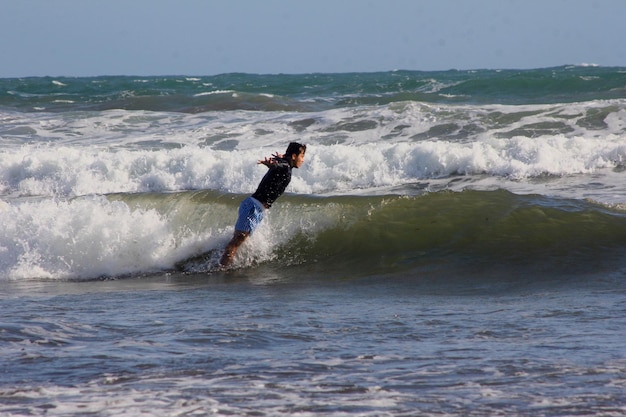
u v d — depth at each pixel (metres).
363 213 37.84
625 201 39.75
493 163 48.50
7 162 52.28
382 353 18.73
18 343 20.22
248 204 35.69
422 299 27.45
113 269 36.19
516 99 100.44
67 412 13.79
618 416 13.21
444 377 16.17
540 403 14.06
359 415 13.41
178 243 37.44
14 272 36.06
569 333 20.53
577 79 108.25
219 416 13.43
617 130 56.28
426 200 38.88
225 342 20.20
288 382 15.91
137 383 15.94
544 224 35.56
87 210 37.69
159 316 24.55
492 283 29.88
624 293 26.61
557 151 49.06
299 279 32.88
